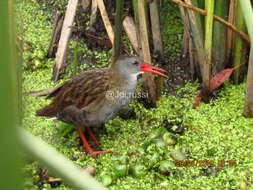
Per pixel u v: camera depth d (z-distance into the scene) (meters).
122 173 3.69
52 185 3.61
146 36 4.20
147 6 4.92
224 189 3.59
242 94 4.71
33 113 4.50
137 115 4.50
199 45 4.38
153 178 3.72
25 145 0.72
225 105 4.59
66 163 0.77
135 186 3.64
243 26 4.41
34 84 4.98
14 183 0.71
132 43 4.75
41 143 0.77
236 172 3.76
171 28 5.67
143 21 4.14
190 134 4.25
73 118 3.90
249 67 4.07
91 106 3.82
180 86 4.91
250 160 3.89
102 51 5.43
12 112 0.70
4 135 0.70
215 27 4.53
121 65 3.90
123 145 4.14
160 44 5.02
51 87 4.87
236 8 4.36
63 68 5.01
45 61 5.34
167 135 4.08
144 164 3.82
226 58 4.75
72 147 4.11
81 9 5.86
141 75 4.59
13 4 0.90
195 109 4.57
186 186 3.63
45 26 5.87
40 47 5.47
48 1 6.16
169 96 4.79
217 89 4.78
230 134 4.23
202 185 3.64
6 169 0.70
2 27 0.71
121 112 4.45
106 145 4.16
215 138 4.19
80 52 5.37
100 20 5.61
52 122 4.38
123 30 5.37
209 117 4.46
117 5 3.71
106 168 3.85
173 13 5.79
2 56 0.70
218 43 4.60
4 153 0.70
